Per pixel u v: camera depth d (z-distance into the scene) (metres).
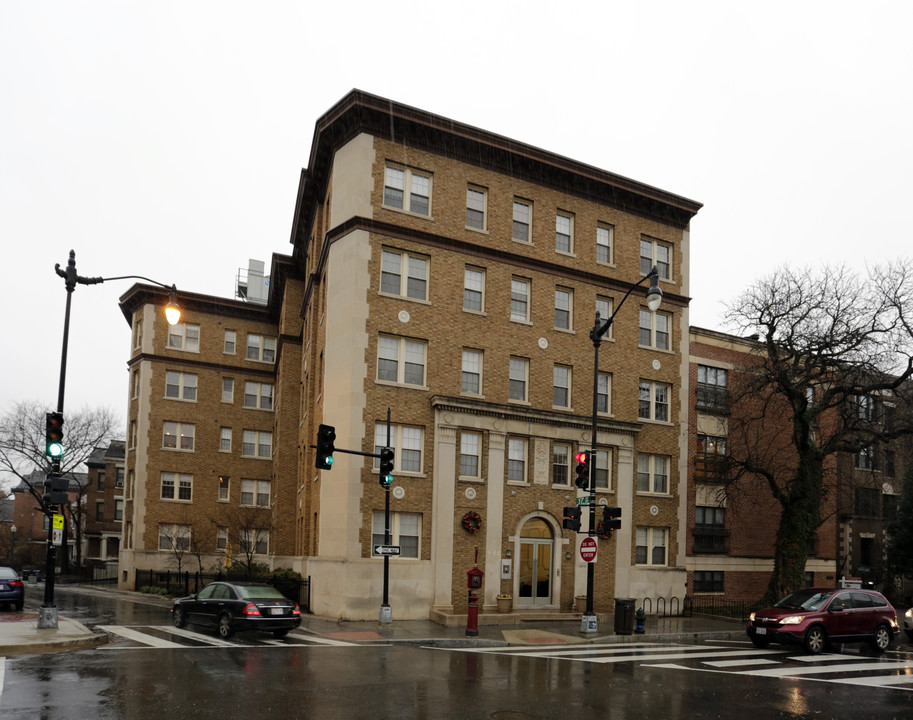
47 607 18.75
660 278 33.12
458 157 28.61
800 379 31.11
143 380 43.59
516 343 28.91
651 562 31.12
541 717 10.78
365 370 25.77
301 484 33.28
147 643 17.53
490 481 27.23
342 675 13.67
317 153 29.27
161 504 43.00
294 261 38.88
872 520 41.47
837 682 14.51
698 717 11.07
